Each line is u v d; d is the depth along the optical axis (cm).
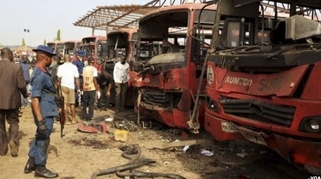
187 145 686
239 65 455
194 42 704
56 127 895
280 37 448
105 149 691
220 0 577
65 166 585
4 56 646
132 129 865
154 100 820
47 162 604
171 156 643
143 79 859
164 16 819
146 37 923
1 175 541
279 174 541
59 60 1056
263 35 612
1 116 642
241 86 455
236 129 464
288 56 377
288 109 377
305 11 630
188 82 704
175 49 898
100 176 532
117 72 1117
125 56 1156
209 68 545
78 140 762
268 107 402
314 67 353
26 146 713
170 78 740
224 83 492
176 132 826
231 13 588
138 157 612
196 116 671
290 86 371
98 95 1227
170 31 927
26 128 888
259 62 418
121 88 1127
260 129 424
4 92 624
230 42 590
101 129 854
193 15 703
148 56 937
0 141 647
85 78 1004
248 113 440
